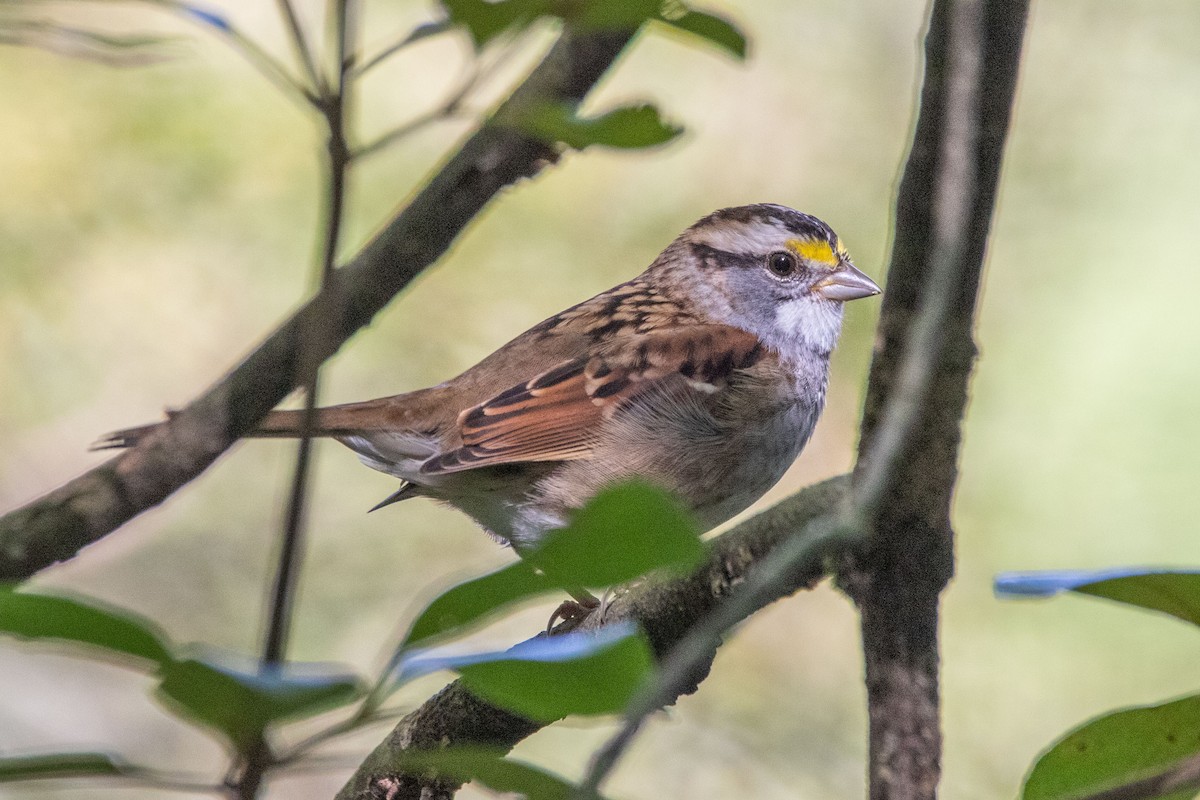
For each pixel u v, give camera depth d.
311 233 12.28
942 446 4.36
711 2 13.08
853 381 12.30
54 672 11.48
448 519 11.81
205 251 12.21
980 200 4.44
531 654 2.62
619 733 2.89
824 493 4.81
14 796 9.11
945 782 10.57
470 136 5.57
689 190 12.89
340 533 11.70
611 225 12.70
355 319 5.50
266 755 2.65
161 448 5.30
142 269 12.11
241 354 12.09
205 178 12.24
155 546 11.68
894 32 13.35
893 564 4.43
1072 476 11.74
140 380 11.97
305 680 2.61
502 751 3.00
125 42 4.67
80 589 11.47
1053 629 11.17
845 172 13.05
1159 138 12.88
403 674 2.65
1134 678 10.92
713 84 13.21
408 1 12.43
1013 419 11.99
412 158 12.27
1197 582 3.50
